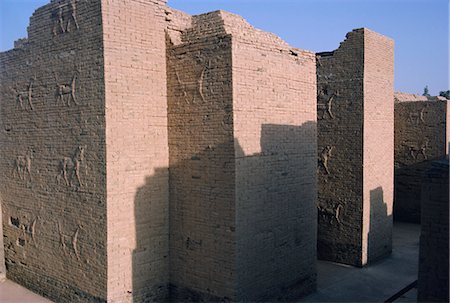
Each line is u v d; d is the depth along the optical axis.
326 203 13.26
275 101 9.70
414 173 18.59
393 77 14.05
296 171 10.30
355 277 11.78
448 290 6.48
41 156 10.66
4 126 12.02
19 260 11.58
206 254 9.21
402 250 14.53
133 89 9.23
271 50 9.59
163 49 9.79
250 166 9.03
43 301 10.44
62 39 9.84
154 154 9.62
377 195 13.18
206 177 9.17
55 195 10.25
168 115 9.86
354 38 12.59
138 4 9.32
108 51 8.84
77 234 9.64
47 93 10.38
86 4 9.15
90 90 9.14
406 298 10.40
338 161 12.96
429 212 6.66
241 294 8.84
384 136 13.55
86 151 9.30
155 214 9.68
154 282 9.71
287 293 10.04
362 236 12.49
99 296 9.14
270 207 9.55
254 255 9.14
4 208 12.09
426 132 18.11
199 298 9.38
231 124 8.70
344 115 12.81
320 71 13.37
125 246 9.19
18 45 11.45
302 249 10.48
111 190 8.95
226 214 8.83
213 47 8.97
